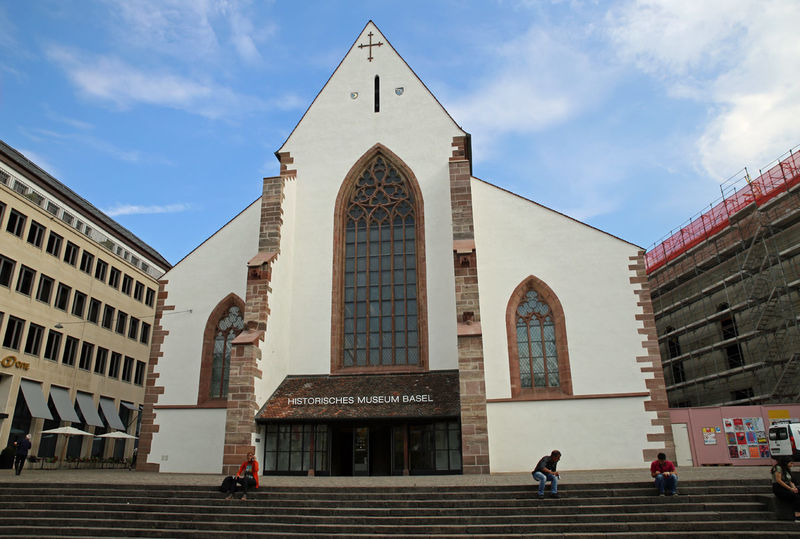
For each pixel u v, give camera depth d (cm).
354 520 1644
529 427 2783
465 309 2744
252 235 3278
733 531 1496
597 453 2714
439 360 2980
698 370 4272
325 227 3316
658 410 2739
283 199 3209
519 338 2973
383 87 3572
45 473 2909
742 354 3822
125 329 5450
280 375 3006
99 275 5109
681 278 4462
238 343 2712
